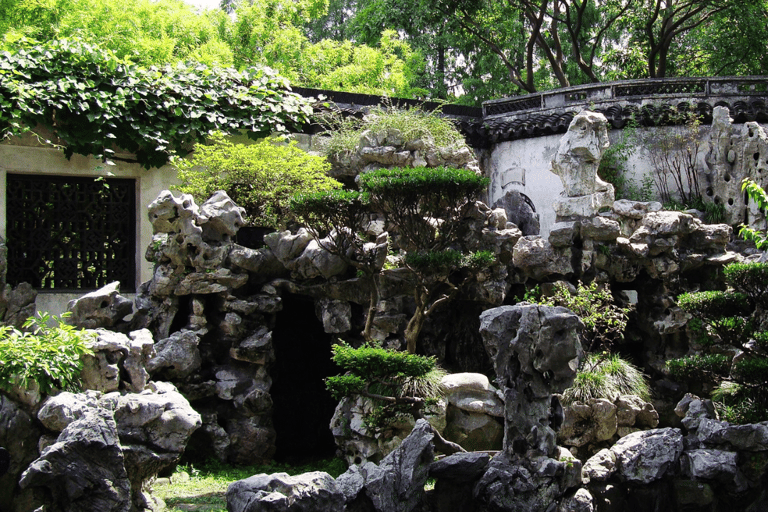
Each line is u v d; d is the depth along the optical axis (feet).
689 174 42.80
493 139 47.14
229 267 30.40
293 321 34.35
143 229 35.76
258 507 17.37
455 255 27.81
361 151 35.35
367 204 28.63
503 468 20.88
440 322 33.19
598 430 28.02
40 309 33.37
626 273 32.94
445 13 59.31
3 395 20.63
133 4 55.77
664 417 32.45
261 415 30.76
